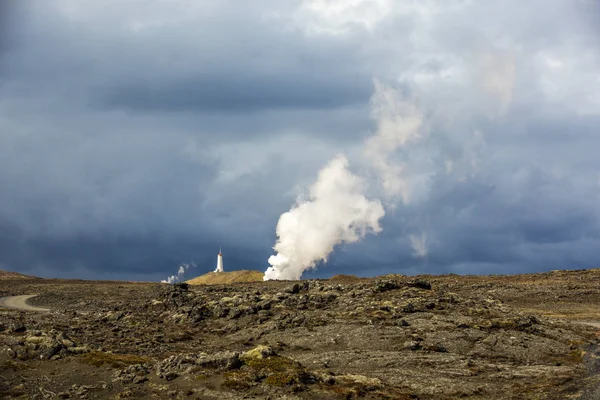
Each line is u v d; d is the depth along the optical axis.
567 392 43.31
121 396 40.53
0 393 41.25
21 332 56.06
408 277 130.62
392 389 43.62
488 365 51.09
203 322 72.25
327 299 75.00
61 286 150.50
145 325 72.38
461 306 71.19
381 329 60.97
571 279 115.81
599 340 61.38
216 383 41.97
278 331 64.12
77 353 50.09
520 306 92.00
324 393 41.28
